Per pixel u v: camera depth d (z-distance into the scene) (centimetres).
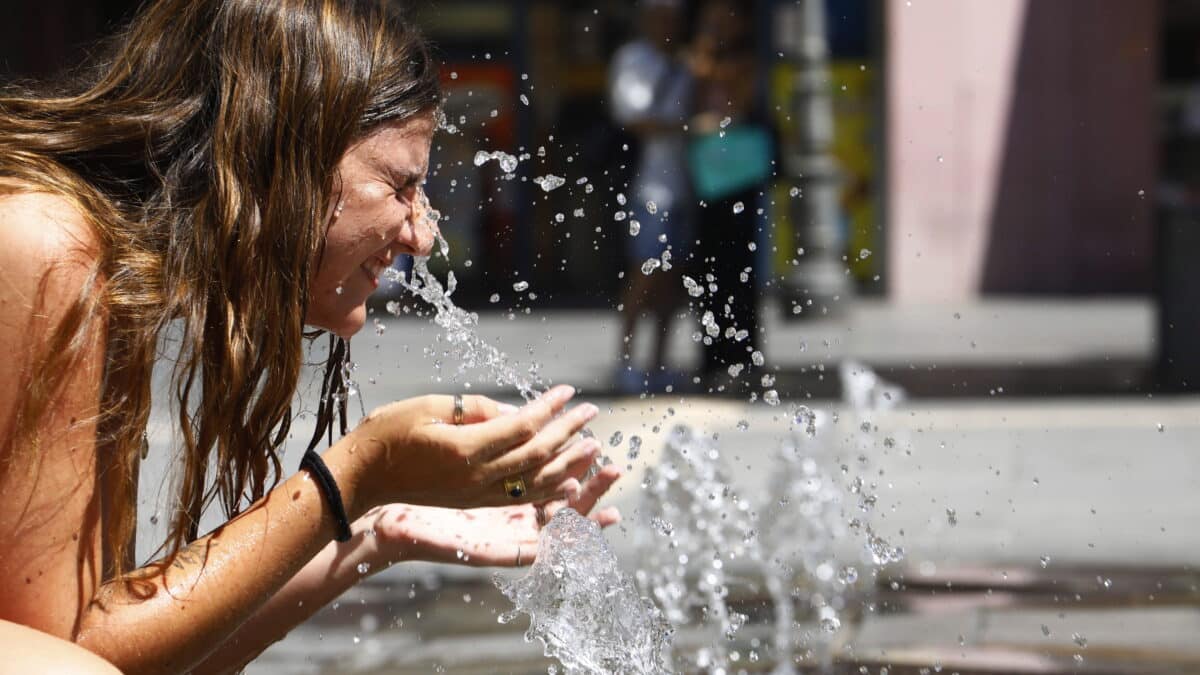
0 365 217
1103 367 1245
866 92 1994
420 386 1091
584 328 1619
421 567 603
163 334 245
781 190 1725
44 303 218
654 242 1070
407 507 295
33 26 1217
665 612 497
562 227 1936
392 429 248
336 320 259
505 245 1923
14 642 207
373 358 1257
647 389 1062
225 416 238
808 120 1722
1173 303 1143
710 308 1074
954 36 1945
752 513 644
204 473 242
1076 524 661
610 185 1488
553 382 1118
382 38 252
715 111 1070
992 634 483
